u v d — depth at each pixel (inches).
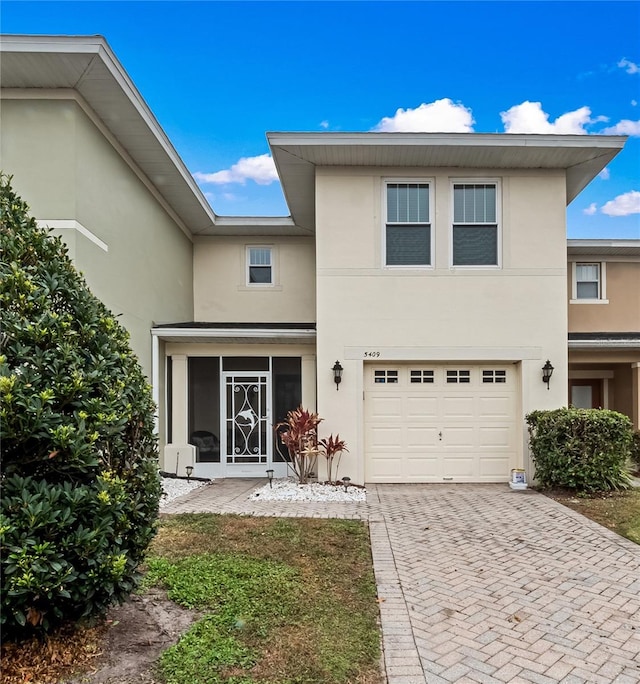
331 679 117.6
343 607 156.9
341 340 371.6
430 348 370.0
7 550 103.3
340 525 249.6
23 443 111.1
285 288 528.4
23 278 122.5
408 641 137.7
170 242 446.9
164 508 289.4
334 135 344.2
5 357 111.3
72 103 276.8
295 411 379.6
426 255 375.9
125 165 346.6
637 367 433.7
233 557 198.4
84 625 130.9
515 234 373.7
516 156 357.4
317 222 374.9
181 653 124.4
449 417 376.8
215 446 413.7
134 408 138.6
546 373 364.8
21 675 113.4
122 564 118.5
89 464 117.3
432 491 343.0
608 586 178.9
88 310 139.1
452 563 200.1
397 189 378.6
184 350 412.2
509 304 371.6
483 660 129.5
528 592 173.0
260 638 134.4
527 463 366.0
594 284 526.0
